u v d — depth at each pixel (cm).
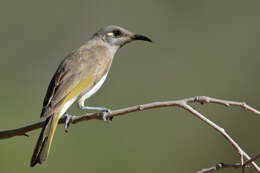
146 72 1941
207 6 2048
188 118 1722
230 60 1978
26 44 2014
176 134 1723
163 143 1711
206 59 1991
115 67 1925
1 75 1934
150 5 2061
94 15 2050
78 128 1623
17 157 1533
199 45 2019
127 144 1678
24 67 1972
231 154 1708
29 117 1798
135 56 1961
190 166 1709
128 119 1711
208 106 1756
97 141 1633
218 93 1902
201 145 1720
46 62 1992
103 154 1630
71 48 2027
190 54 2009
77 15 2042
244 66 1955
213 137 1722
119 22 2062
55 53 2012
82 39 2025
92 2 2053
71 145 1603
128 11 2061
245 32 2014
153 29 2045
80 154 1606
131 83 1905
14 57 1988
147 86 1906
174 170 1694
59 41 2030
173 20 2056
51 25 2036
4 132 880
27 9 2031
